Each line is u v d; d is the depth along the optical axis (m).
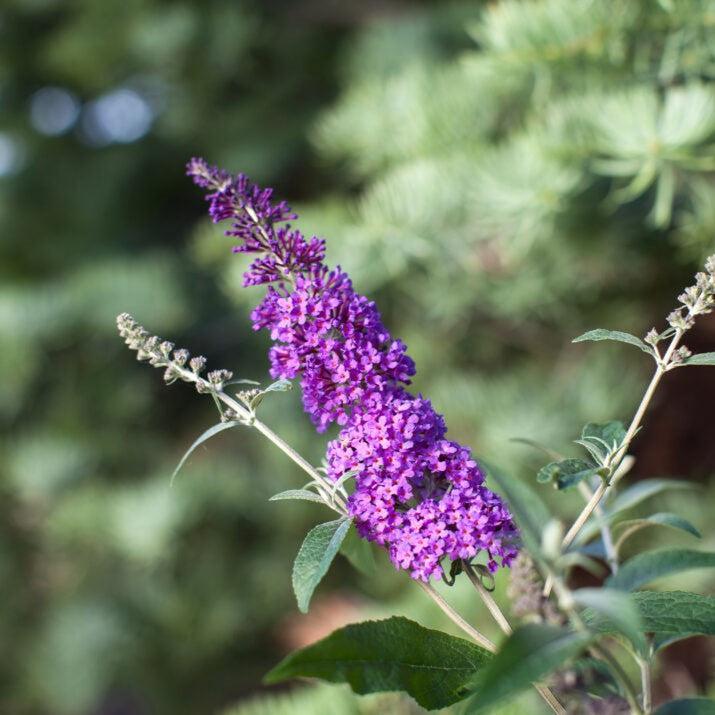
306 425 2.18
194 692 2.29
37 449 2.36
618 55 1.17
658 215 1.13
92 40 2.70
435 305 1.71
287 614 2.22
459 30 2.11
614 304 1.69
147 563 2.16
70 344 2.48
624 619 0.53
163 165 2.89
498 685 0.53
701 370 1.71
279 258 0.64
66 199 2.99
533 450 1.49
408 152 1.56
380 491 0.60
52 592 2.43
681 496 1.54
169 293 2.44
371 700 0.88
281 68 2.60
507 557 0.60
